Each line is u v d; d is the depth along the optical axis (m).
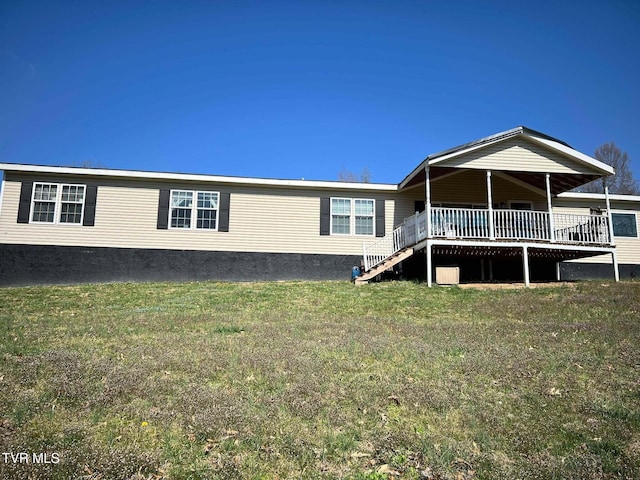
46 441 3.92
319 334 8.03
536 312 10.46
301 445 3.99
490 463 3.78
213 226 16.98
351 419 4.54
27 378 5.36
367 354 6.68
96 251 16.16
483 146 15.46
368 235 17.80
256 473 3.61
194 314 10.02
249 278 16.88
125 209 16.53
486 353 6.81
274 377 5.57
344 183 17.61
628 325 8.96
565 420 4.59
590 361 6.47
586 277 19.31
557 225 19.00
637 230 20.02
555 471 3.65
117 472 3.51
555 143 15.79
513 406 4.91
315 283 15.61
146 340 7.50
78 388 5.04
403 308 11.03
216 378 5.62
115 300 12.09
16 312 10.44
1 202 15.78
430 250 14.59
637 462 3.83
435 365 6.18
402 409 4.81
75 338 7.60
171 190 16.94
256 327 8.59
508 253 16.14
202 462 3.75
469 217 15.25
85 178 16.42
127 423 4.38
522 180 18.20
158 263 16.48
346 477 3.59
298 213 17.58
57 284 15.68
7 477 3.39
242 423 4.34
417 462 3.81
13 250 15.63
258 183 17.25
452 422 4.52
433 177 17.61
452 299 12.02
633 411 4.75
